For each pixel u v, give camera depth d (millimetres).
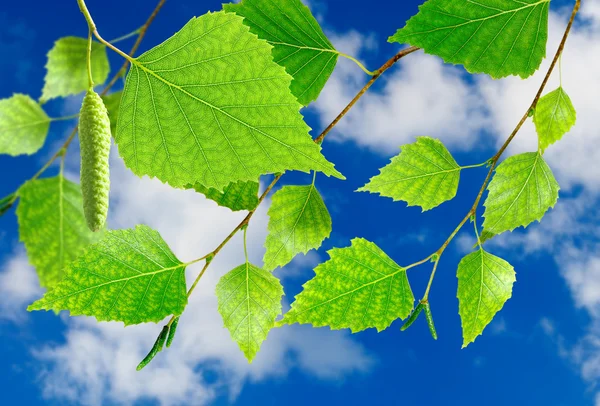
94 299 291
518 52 310
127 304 293
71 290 290
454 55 310
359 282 318
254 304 311
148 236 300
